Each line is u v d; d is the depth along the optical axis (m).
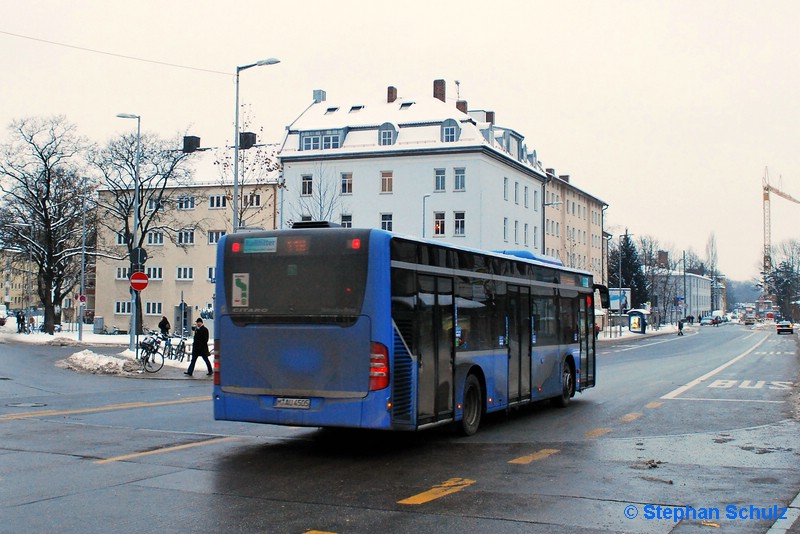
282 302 10.84
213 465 9.97
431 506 7.87
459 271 12.57
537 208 79.81
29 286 80.69
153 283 76.12
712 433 13.52
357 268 10.53
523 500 8.19
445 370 11.98
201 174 74.25
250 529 6.92
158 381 24.47
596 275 104.00
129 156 54.25
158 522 7.13
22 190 56.16
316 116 72.25
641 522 7.37
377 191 67.88
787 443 12.38
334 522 7.18
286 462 10.30
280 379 10.76
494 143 70.56
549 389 16.56
